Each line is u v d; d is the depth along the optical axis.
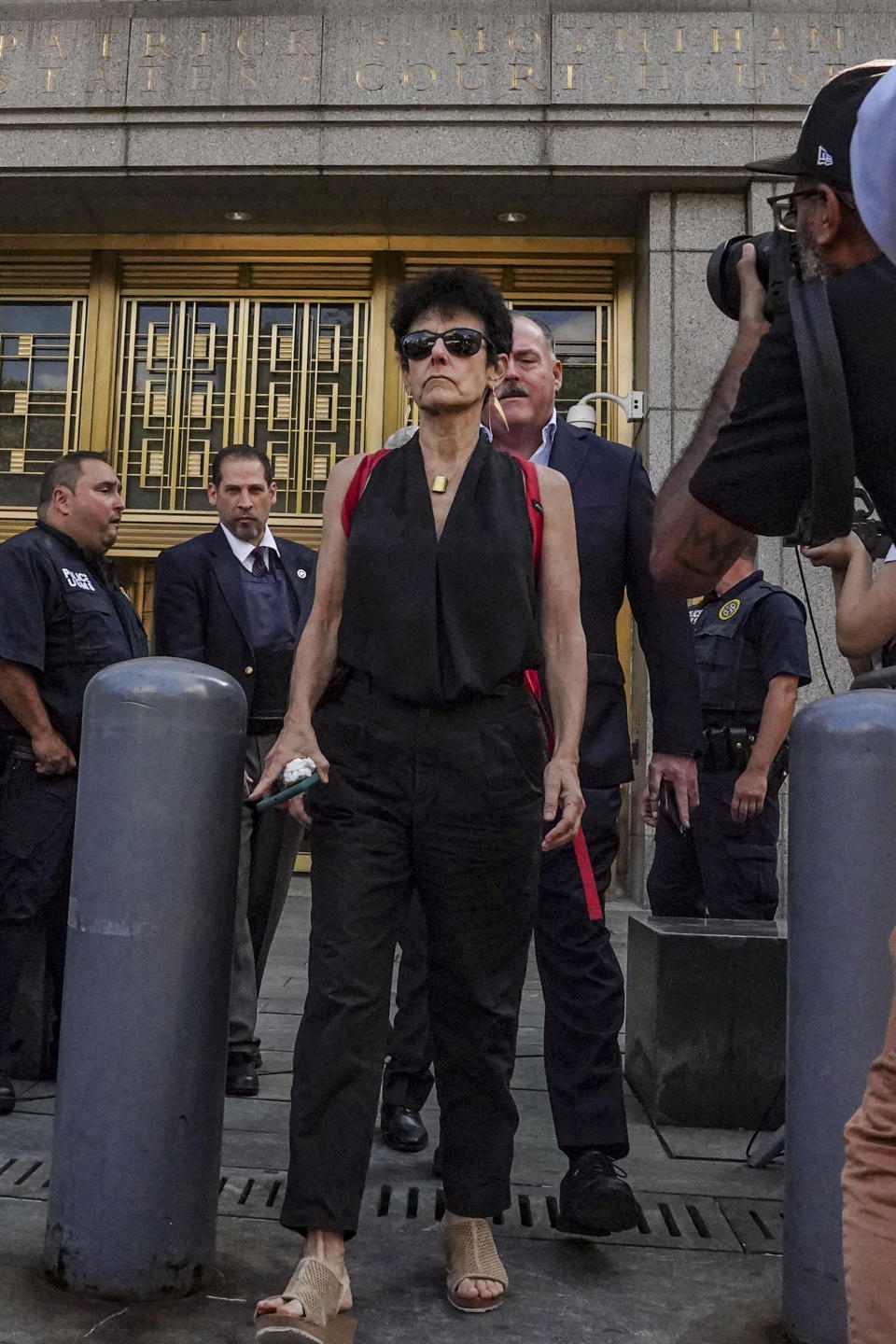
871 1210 1.40
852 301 1.44
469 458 2.43
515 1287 2.43
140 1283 2.27
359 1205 2.24
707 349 8.55
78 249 9.44
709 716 4.13
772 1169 3.24
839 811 2.19
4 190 8.90
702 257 8.59
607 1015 2.69
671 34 8.53
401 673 2.28
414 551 2.32
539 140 8.52
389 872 2.30
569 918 2.71
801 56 8.47
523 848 2.33
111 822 2.31
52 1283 2.33
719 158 8.45
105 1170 2.28
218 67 8.66
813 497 1.45
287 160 8.60
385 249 9.31
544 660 2.45
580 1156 2.66
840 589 1.98
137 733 2.32
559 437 3.07
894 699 2.24
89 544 3.90
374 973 2.26
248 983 3.92
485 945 2.33
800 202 1.50
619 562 2.96
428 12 8.63
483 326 2.44
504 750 2.31
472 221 9.20
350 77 8.61
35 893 3.64
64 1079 2.35
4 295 9.44
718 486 1.51
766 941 3.68
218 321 9.39
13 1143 3.21
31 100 8.72
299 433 9.27
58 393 9.38
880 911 2.16
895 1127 1.41
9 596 3.65
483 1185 2.35
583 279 9.32
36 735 3.66
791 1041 2.26
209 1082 2.35
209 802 2.35
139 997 2.29
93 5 8.83
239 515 4.32
